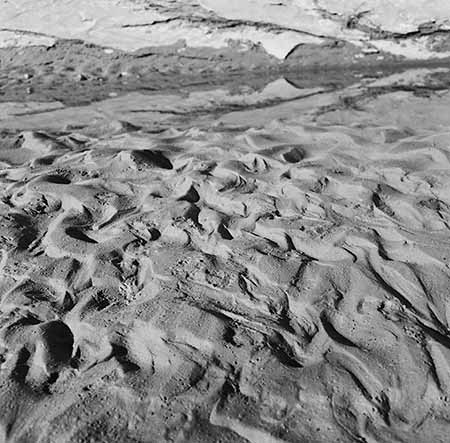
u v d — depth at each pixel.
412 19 4.14
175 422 1.25
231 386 1.34
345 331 1.50
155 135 2.98
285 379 1.34
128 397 1.32
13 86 4.39
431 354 1.39
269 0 4.28
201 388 1.33
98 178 2.44
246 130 2.93
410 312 1.54
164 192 2.30
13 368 1.43
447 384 1.31
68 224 2.08
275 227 1.96
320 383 1.32
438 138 2.41
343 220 1.99
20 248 1.97
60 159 2.74
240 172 2.37
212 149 2.63
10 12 4.66
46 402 1.33
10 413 1.30
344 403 1.28
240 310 1.58
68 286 1.75
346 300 1.59
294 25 4.33
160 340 1.48
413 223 1.93
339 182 2.20
